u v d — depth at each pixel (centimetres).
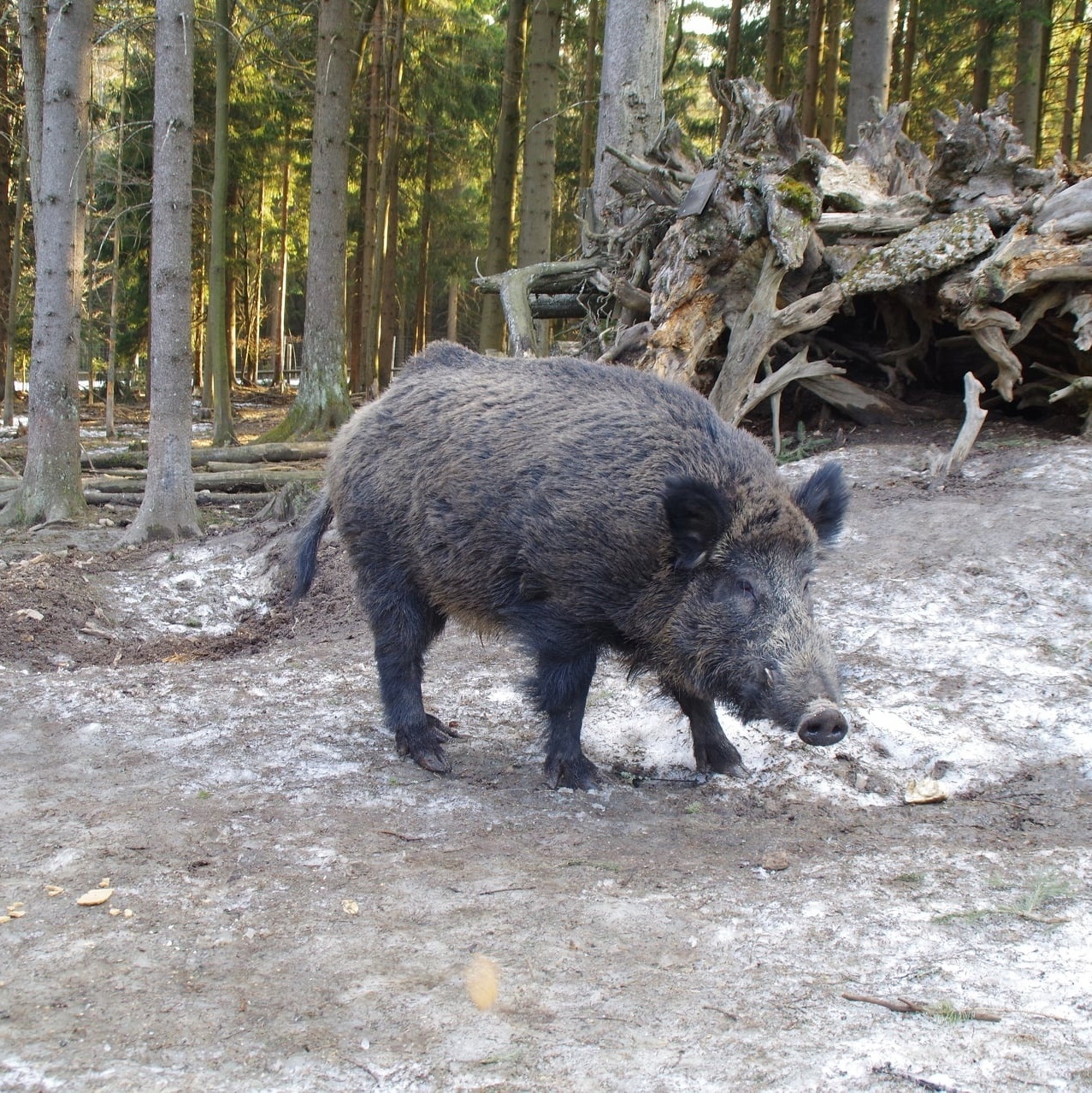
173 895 410
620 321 1251
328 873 432
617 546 500
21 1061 300
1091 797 516
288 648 838
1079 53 2670
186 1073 294
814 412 1232
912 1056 294
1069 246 1020
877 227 1149
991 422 1151
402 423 592
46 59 1323
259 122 3173
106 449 2008
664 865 452
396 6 2906
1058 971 346
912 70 2627
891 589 767
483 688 708
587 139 2808
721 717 630
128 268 3388
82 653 848
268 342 6231
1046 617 713
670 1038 309
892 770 562
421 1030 316
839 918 394
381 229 3253
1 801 508
